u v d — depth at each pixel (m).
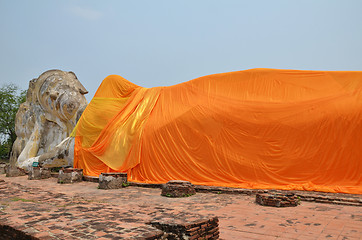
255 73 16.39
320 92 14.63
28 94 29.30
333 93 14.32
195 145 15.74
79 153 20.28
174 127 16.50
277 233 7.27
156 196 12.84
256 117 14.88
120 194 13.44
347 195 11.48
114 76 21.61
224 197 12.38
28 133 27.72
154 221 5.91
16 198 9.17
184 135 16.14
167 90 18.92
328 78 14.98
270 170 14.00
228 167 14.77
